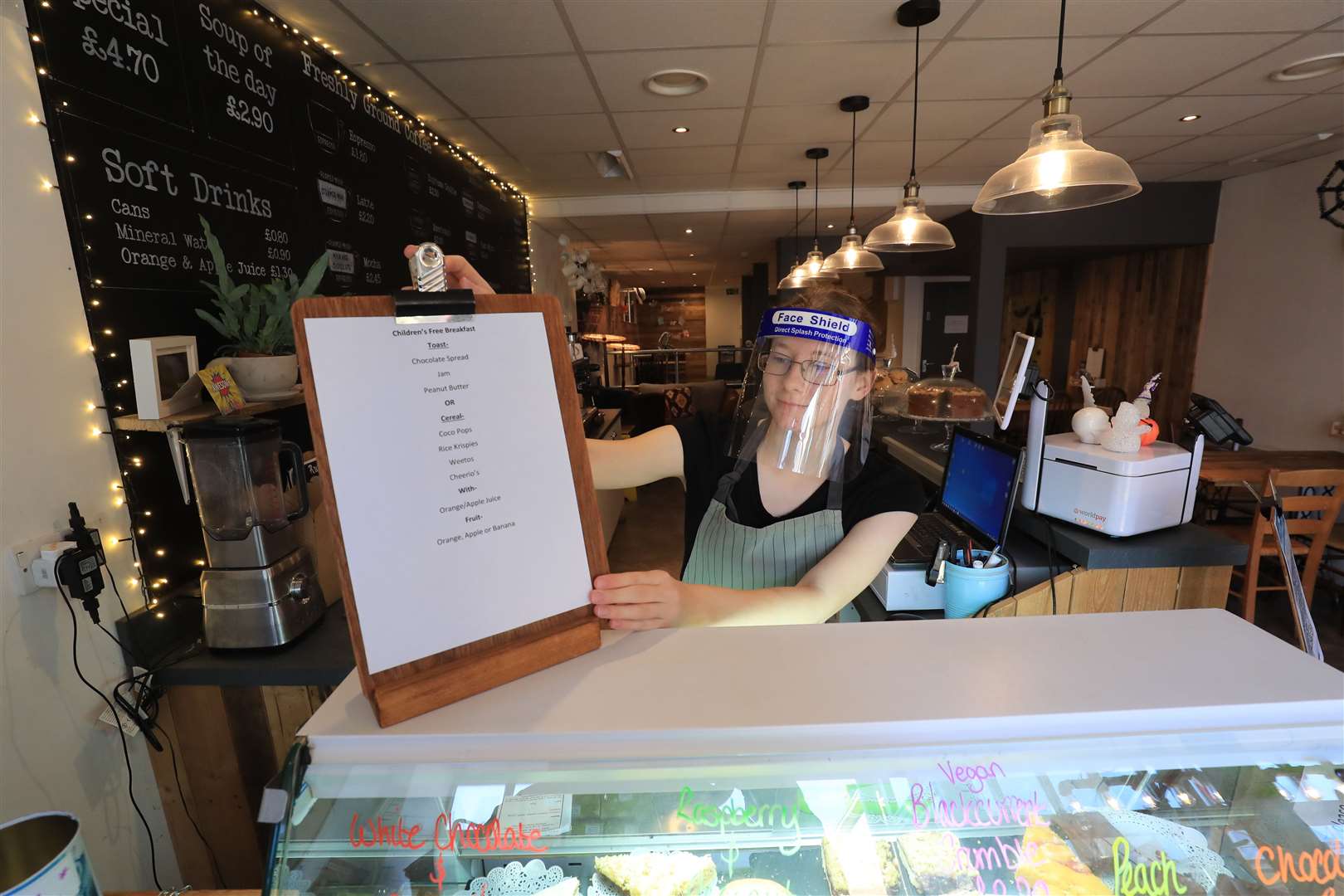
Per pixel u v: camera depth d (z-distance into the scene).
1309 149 4.07
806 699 0.61
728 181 4.69
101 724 1.36
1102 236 5.12
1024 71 2.71
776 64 2.60
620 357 9.21
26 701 1.23
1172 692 0.62
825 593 0.99
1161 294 5.61
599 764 0.56
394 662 0.55
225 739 1.48
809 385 1.09
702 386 7.73
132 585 1.46
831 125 3.40
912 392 3.36
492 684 0.61
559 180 4.55
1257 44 2.49
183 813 1.52
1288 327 4.47
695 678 0.64
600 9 2.13
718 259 8.59
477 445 0.58
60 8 1.35
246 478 1.33
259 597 1.40
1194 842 0.61
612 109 3.12
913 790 0.58
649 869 0.65
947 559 1.64
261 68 2.06
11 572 1.21
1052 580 1.65
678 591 0.75
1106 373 6.39
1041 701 0.60
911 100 3.04
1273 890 0.60
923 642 0.71
